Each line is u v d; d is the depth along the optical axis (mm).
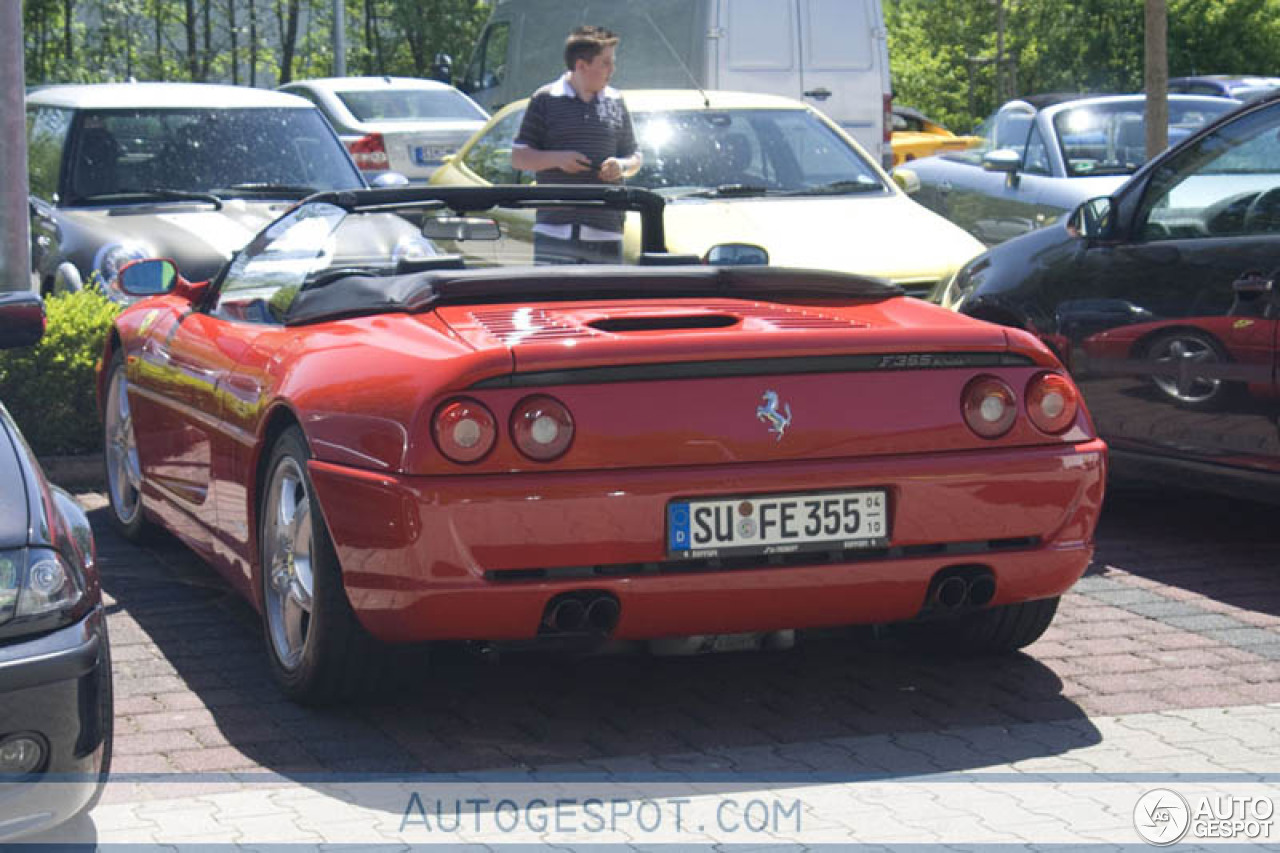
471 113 21766
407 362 5027
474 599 4828
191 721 5332
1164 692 5605
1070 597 6836
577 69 9453
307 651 5281
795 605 5059
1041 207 13773
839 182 11133
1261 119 7387
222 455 6047
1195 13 38125
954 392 5176
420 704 5531
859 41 17625
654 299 5727
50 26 32844
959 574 5199
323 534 5148
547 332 5129
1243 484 7246
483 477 4816
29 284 8758
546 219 6543
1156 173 7754
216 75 36219
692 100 11562
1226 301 7223
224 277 6781
